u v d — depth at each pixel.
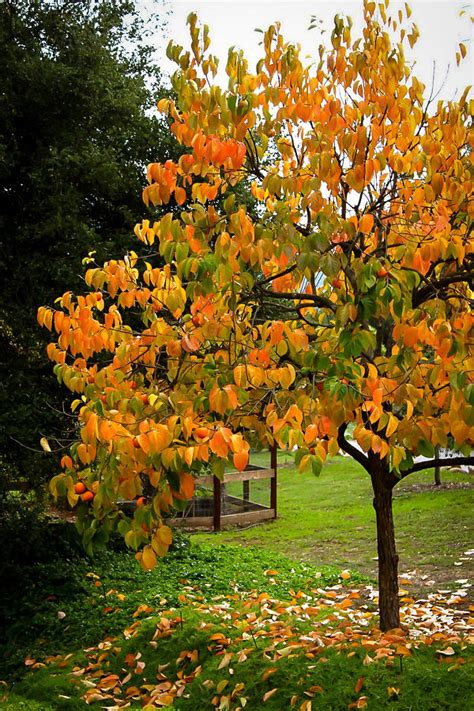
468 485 13.29
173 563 8.75
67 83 8.63
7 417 7.68
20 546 8.30
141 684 5.01
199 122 4.13
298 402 3.80
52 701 4.78
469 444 3.94
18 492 9.70
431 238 3.96
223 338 4.23
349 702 4.00
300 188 4.03
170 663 5.14
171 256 3.81
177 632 5.61
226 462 3.68
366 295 3.74
